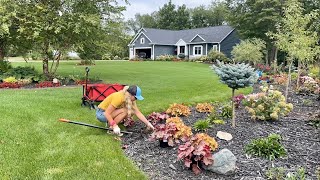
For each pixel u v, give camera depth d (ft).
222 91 33.65
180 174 12.06
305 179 11.18
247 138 15.78
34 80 39.86
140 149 14.88
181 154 12.21
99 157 13.66
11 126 17.42
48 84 37.09
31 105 22.86
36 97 26.63
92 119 20.01
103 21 44.29
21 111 20.79
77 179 11.48
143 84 40.09
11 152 13.78
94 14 41.29
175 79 47.39
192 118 20.22
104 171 12.24
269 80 42.57
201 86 38.52
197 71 65.46
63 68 68.49
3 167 12.26
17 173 11.81
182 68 74.59
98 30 43.14
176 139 15.28
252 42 78.43
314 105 25.12
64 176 11.70
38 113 20.61
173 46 137.59
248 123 18.54
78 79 42.34
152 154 14.23
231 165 11.84
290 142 15.12
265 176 11.59
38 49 41.45
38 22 37.99
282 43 29.45
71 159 13.33
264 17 80.79
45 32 39.40
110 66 77.56
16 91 31.22
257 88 36.29
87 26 39.55
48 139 15.75
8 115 19.58
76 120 19.54
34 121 18.74
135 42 142.61
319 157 13.32
